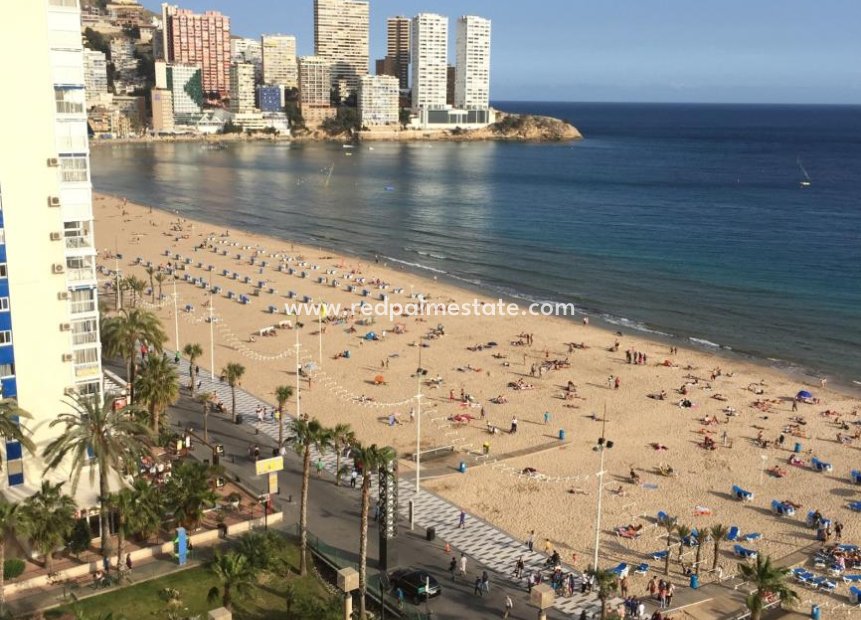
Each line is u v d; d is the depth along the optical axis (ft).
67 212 193.36
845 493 237.25
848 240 650.43
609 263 568.41
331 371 333.01
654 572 193.16
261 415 272.92
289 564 184.44
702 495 233.76
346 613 156.76
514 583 183.32
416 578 175.01
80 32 189.57
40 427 194.39
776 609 179.83
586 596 179.83
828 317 435.12
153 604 164.76
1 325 187.01
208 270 513.45
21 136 183.42
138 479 196.13
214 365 334.44
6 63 179.73
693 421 290.15
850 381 342.23
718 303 463.83
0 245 184.34
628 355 357.20
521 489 233.14
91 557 180.96
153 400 239.30
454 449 259.80
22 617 158.20
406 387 316.60
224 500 209.97
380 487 183.93
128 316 265.75
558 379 331.77
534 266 558.15
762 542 208.33
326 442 183.52
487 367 344.28
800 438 277.03
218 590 164.96
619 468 249.96
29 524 164.25
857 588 185.57
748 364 360.28
